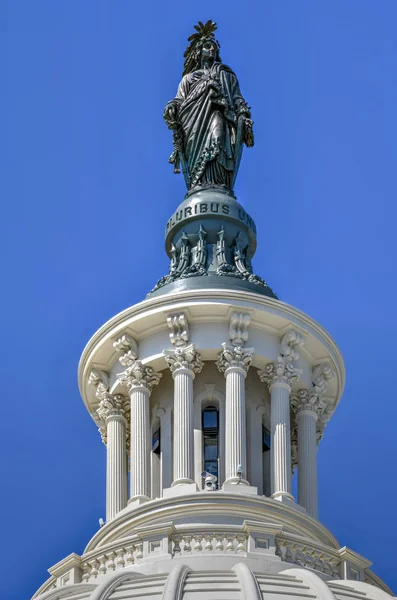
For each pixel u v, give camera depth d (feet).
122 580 251.19
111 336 285.23
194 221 292.81
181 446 273.13
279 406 280.51
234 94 304.30
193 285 284.82
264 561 261.85
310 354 288.10
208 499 267.59
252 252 295.07
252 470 277.85
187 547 263.70
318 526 273.75
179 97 304.09
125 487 282.15
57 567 271.69
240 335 280.92
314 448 285.02
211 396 281.95
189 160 301.02
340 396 292.61
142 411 280.51
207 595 242.17
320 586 247.70
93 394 291.58
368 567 273.13
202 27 311.47
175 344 280.92
